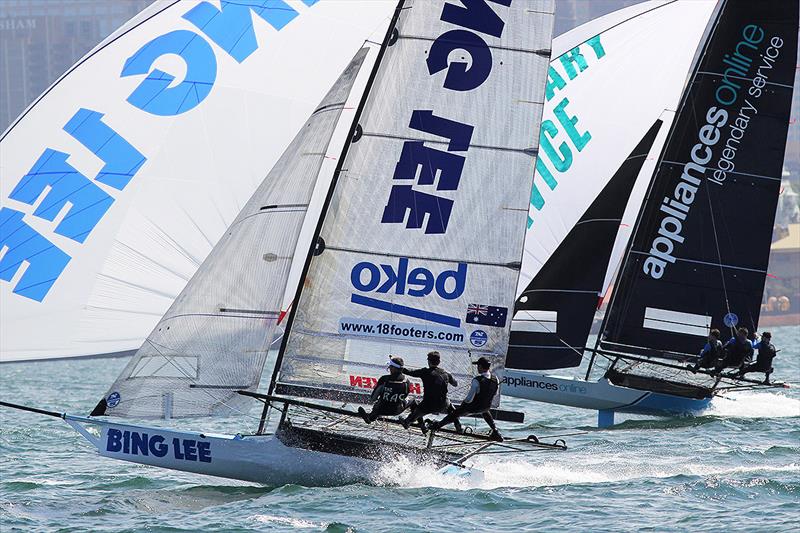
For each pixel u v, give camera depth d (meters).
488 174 62.12
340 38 64.25
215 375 59.62
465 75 61.81
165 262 58.47
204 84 61.12
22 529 53.88
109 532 53.00
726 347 94.38
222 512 56.78
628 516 55.44
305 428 61.28
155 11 62.03
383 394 59.62
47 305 56.50
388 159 61.56
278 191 59.62
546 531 52.75
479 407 60.88
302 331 61.38
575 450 77.44
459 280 62.06
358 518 54.91
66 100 58.97
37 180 57.50
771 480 62.56
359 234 61.53
